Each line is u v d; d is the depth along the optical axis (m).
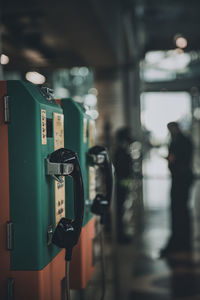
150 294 3.56
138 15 10.48
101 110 8.79
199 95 16.19
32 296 1.34
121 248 4.40
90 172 2.04
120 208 4.75
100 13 5.00
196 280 3.93
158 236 5.61
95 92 8.89
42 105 1.38
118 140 5.14
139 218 6.34
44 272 1.37
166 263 4.45
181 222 5.65
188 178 5.41
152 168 16.12
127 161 5.03
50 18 5.19
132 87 9.82
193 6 10.30
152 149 17.28
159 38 12.23
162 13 10.77
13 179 1.34
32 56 6.75
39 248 1.33
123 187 4.87
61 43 6.84
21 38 6.14
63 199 1.62
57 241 1.44
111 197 2.03
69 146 1.86
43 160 1.38
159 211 7.46
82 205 1.47
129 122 9.06
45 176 1.39
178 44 9.44
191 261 4.51
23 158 1.33
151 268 4.28
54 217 1.49
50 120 1.48
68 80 15.00
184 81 16.33
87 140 2.01
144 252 4.84
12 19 5.57
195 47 12.48
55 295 1.50
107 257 3.02
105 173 2.02
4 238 1.34
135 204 6.11
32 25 5.83
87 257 1.99
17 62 6.29
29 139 1.33
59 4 4.54
